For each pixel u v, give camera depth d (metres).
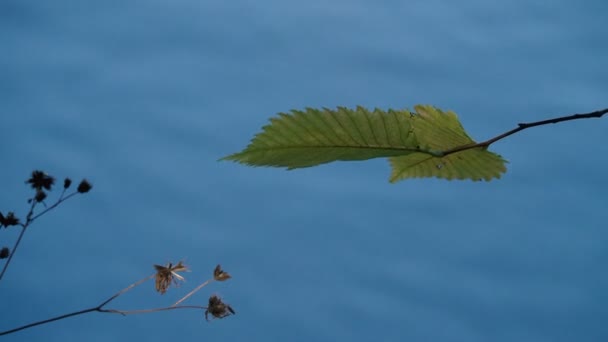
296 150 0.73
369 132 0.72
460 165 0.75
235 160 0.72
